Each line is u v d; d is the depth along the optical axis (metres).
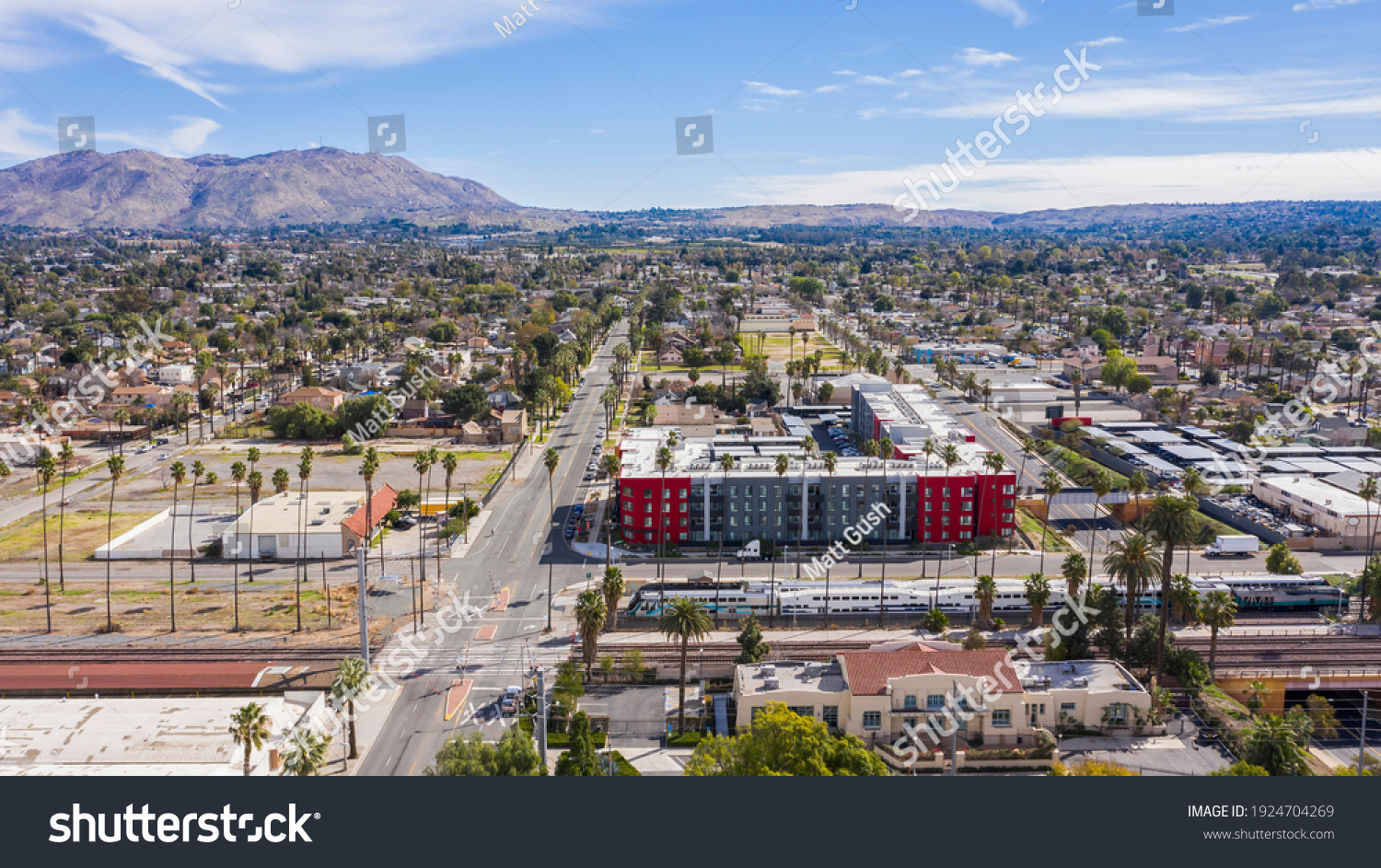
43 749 125.06
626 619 182.50
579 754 121.12
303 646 168.75
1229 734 134.62
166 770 120.56
